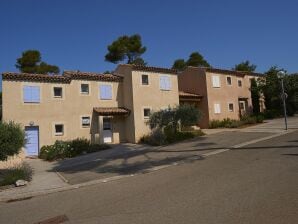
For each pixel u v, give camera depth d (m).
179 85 33.00
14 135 14.02
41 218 7.82
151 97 25.97
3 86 21.31
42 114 22.41
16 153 14.42
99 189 10.68
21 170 13.87
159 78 26.64
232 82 33.12
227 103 32.12
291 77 33.69
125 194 9.35
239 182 9.16
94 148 21.89
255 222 5.95
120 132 25.70
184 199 7.98
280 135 19.78
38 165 18.47
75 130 23.67
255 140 18.52
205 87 30.58
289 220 5.91
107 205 8.30
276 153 13.47
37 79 22.36
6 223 7.71
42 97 22.52
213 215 6.54
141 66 25.59
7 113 21.22
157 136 22.61
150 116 24.67
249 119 29.89
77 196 9.96
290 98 34.03
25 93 21.92
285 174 9.56
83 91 24.48
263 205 6.88
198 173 11.28
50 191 11.29
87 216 7.51
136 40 45.41
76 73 24.09
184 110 24.09
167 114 24.16
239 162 12.44
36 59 42.69
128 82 25.59
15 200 10.53
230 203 7.23
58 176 14.14
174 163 14.20
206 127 30.16
